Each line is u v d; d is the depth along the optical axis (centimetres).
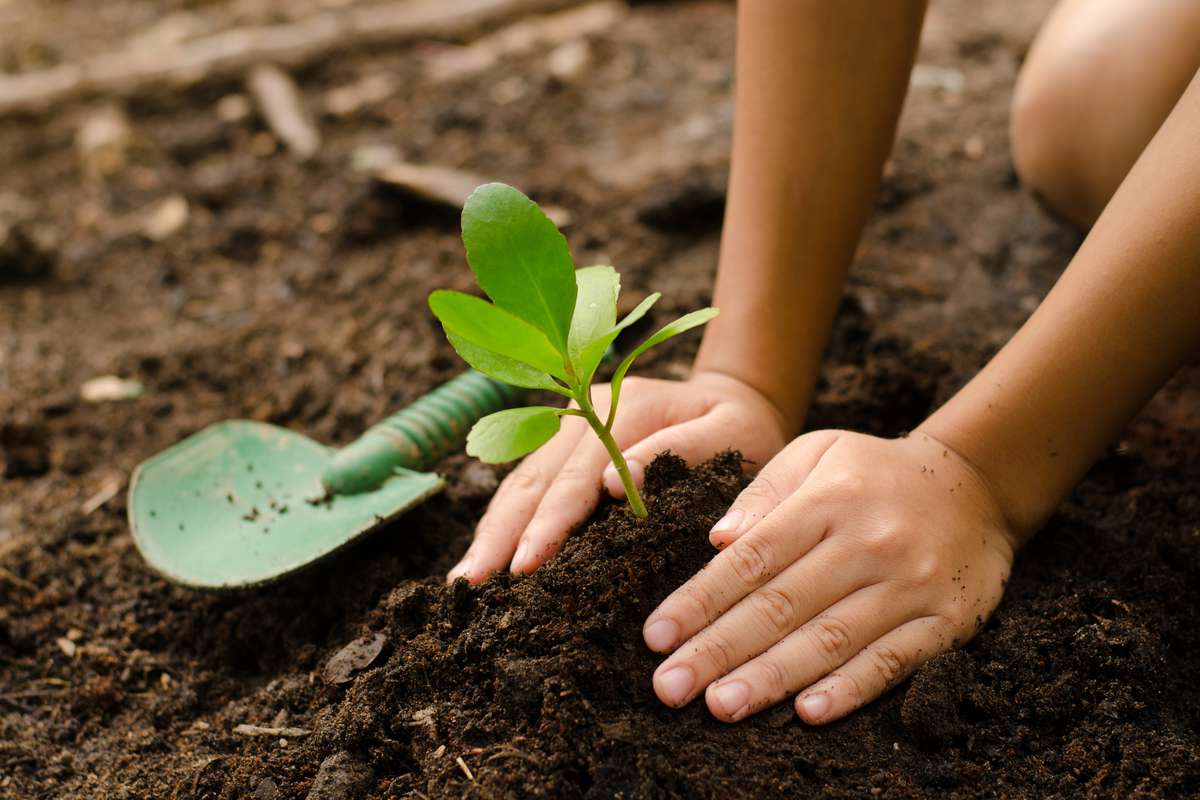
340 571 86
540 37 154
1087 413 77
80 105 143
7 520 95
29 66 153
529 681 77
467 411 89
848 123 84
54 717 85
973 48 138
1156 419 94
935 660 77
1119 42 94
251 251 117
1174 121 76
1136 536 85
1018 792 76
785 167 84
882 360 98
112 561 92
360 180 123
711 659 76
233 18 166
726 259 86
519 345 74
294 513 86
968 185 113
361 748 79
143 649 88
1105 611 81
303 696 83
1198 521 86
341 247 116
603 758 75
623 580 78
